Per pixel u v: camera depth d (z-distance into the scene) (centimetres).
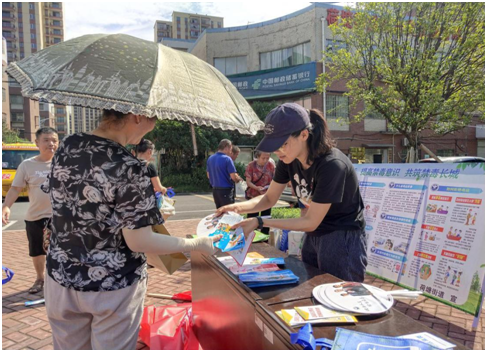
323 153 189
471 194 290
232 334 184
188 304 323
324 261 204
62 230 138
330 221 205
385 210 364
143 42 154
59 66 126
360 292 151
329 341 112
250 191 589
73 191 134
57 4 9788
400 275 331
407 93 980
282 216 642
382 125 2031
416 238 325
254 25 2195
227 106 162
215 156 563
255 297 153
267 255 233
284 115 178
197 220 898
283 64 2128
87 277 136
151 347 245
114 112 140
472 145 2219
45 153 361
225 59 2281
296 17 2030
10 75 135
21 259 520
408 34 998
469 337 281
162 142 1827
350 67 1110
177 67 152
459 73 962
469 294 273
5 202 352
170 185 1909
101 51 135
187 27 9044
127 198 131
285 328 121
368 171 401
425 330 123
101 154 133
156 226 164
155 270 463
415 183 342
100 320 140
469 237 283
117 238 139
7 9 8075
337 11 1933
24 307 341
